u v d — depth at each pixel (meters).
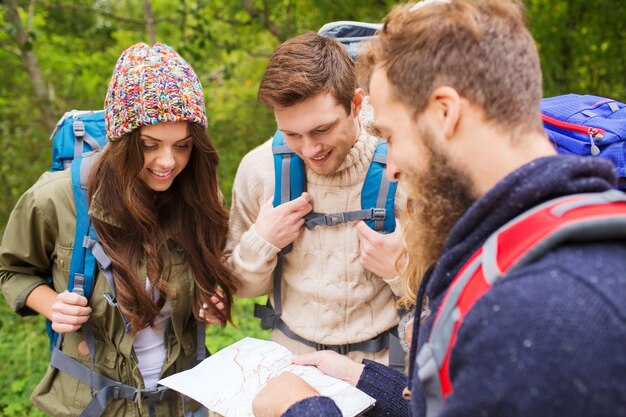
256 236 1.89
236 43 7.18
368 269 1.83
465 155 0.91
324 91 1.66
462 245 0.89
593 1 5.72
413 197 1.01
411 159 0.96
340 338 1.94
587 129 1.67
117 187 1.79
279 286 2.03
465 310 0.83
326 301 1.93
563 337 0.69
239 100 7.29
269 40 7.57
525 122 0.90
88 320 1.83
